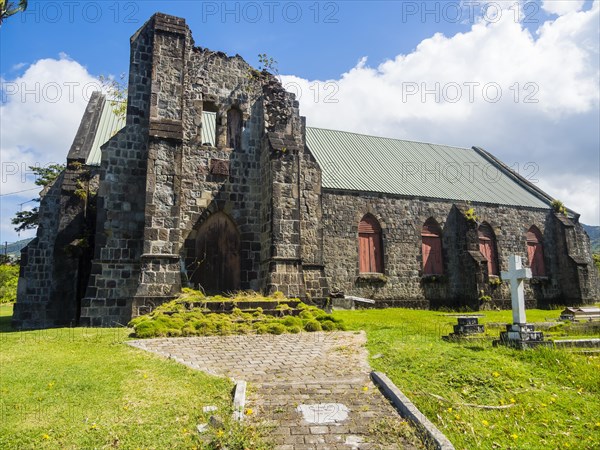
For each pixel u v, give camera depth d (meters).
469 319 12.73
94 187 22.31
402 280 28.02
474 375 8.66
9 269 46.50
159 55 19.39
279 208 19.47
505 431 6.80
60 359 10.14
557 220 34.88
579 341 11.47
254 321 14.78
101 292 17.86
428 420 6.82
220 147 20.73
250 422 6.75
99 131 25.73
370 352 10.77
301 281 19.09
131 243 18.53
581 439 6.59
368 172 30.47
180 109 19.17
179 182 18.09
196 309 15.61
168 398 7.55
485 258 29.33
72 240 20.00
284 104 21.56
